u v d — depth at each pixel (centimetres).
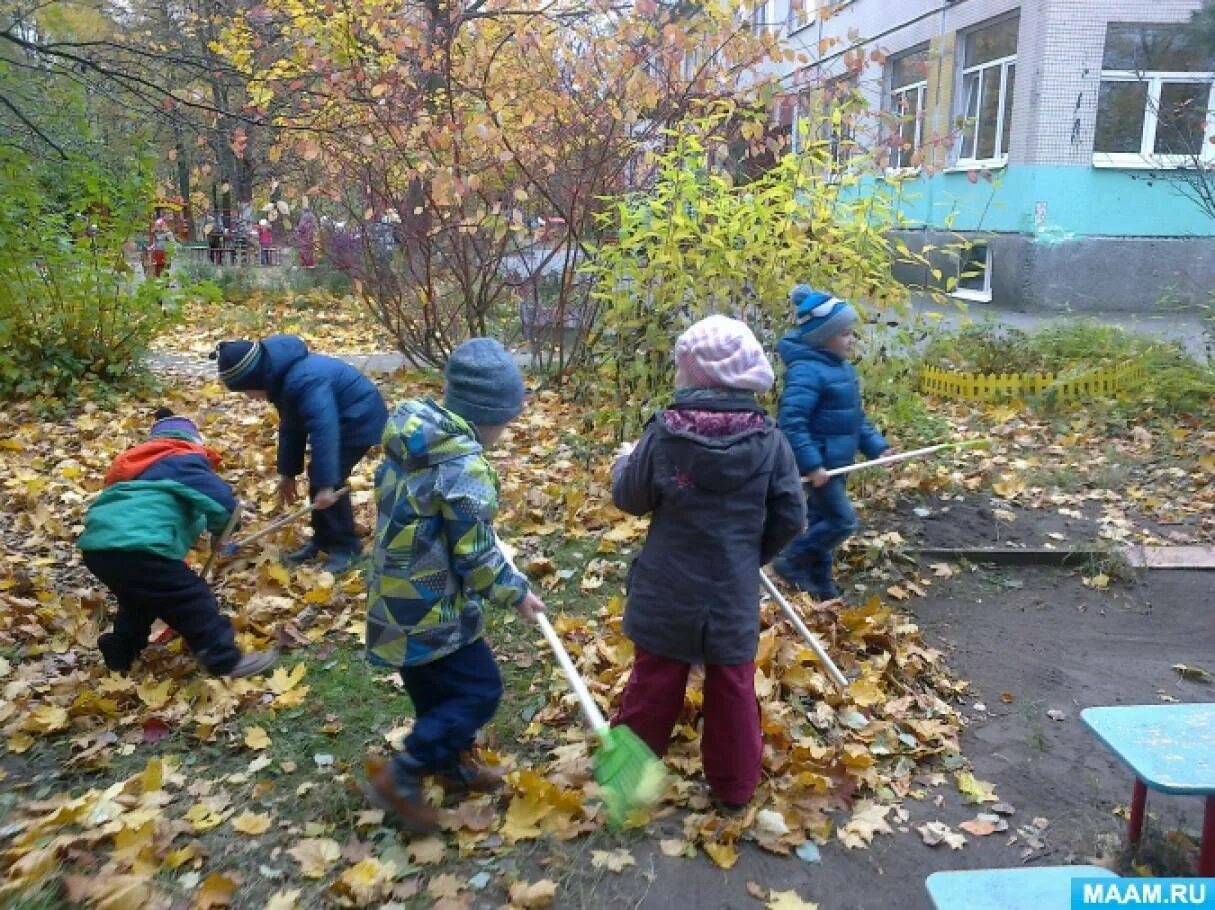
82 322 919
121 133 1195
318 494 492
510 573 316
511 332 1027
